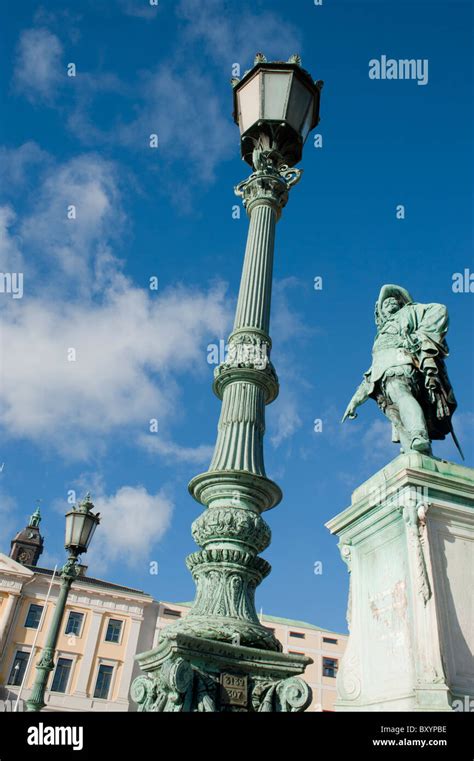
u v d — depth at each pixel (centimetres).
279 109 729
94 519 899
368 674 389
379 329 532
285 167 741
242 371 575
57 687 3422
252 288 641
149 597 3866
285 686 418
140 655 457
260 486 514
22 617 3550
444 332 497
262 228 688
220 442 546
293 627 4016
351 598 435
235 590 467
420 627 351
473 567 384
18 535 4800
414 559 371
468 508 400
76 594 3731
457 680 341
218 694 404
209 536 488
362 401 517
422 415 455
